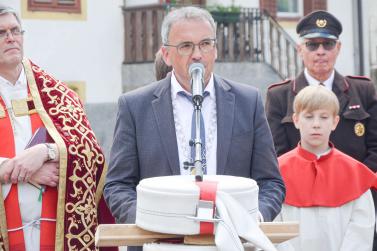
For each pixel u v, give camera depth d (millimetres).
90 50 25797
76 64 25625
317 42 9266
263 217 5914
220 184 4973
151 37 25625
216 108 6418
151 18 25609
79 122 7379
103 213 7547
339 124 8961
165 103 6422
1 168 6938
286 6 30438
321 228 7906
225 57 25969
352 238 7824
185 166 6125
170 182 5039
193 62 6012
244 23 26219
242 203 4945
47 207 7066
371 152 8945
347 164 8047
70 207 7121
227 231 4703
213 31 6078
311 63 9242
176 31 6035
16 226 6996
